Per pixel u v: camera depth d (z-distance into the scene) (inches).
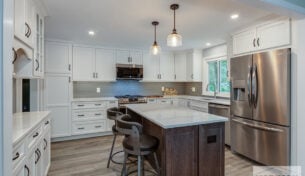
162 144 74.0
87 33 134.6
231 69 123.7
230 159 116.0
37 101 121.7
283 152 93.0
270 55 98.0
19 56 75.5
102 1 83.1
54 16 101.0
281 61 93.2
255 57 105.7
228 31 128.8
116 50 181.0
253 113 107.3
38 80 122.8
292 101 91.3
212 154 78.4
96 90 186.1
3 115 28.3
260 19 104.3
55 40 150.6
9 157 30.1
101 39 152.1
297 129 86.4
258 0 62.2
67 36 142.8
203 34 136.3
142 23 112.4
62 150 132.3
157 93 216.1
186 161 74.0
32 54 78.4
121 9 91.4
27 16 70.7
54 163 110.5
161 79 203.3
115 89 194.5
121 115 88.2
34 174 68.5
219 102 141.8
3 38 28.5
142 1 82.7
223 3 84.3
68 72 155.7
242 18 103.1
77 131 158.9
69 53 156.7
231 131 125.6
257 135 105.7
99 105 166.2
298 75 85.1
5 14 29.0
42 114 90.8
